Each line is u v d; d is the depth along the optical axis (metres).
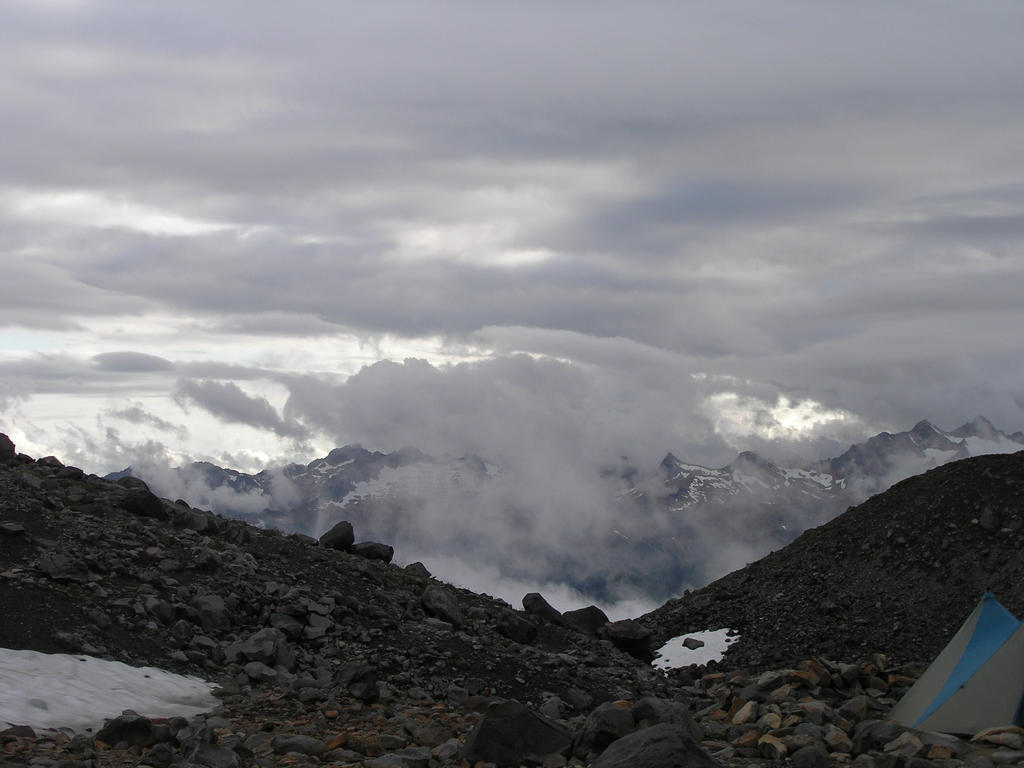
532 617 35.41
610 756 14.36
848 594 47.94
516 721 17.12
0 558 25.16
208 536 31.97
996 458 53.47
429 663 26.55
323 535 36.84
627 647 37.47
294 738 17.52
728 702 25.03
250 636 25.78
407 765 16.39
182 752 16.47
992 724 20.30
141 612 24.75
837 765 16.05
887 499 54.78
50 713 18.20
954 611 44.47
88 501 31.36
